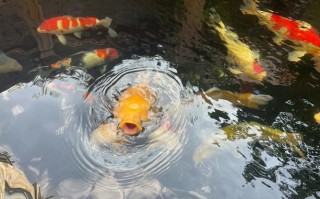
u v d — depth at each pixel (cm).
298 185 127
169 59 179
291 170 132
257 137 142
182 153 134
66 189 121
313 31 188
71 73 168
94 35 192
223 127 145
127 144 135
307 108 158
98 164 129
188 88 163
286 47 188
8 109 148
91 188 122
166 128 142
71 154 132
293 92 165
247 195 123
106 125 142
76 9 206
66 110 149
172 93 159
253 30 197
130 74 169
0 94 155
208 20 204
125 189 122
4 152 132
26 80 163
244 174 129
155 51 183
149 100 153
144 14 206
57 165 129
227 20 204
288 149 139
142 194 121
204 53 183
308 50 185
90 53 175
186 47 186
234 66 176
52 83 162
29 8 205
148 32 195
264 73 170
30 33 190
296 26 191
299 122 150
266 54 184
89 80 164
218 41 190
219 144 138
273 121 150
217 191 123
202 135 141
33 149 134
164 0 216
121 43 187
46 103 152
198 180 126
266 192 124
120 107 145
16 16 200
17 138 138
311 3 214
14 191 121
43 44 184
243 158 134
